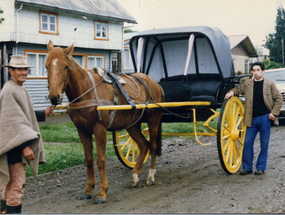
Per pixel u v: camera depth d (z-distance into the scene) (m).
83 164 6.59
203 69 7.47
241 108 6.28
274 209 3.86
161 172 5.89
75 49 17.50
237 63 32.53
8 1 14.38
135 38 6.45
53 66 3.86
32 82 15.51
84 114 4.25
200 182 5.13
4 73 14.70
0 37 14.63
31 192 4.83
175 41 7.41
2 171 3.25
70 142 8.92
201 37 7.11
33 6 14.88
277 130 10.87
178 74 7.75
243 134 6.27
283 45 36.28
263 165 5.48
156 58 7.59
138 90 5.24
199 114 6.16
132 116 5.00
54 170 6.05
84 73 4.35
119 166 6.43
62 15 16.55
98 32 18.62
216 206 4.01
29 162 3.41
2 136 3.22
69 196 4.60
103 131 4.36
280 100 5.38
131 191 4.78
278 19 37.50
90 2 18.81
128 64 24.47
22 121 3.28
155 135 5.48
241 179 5.24
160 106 4.97
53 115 14.91
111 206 4.12
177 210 3.90
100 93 4.44
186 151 7.91
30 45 15.40
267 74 13.06
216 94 6.17
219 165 6.27
